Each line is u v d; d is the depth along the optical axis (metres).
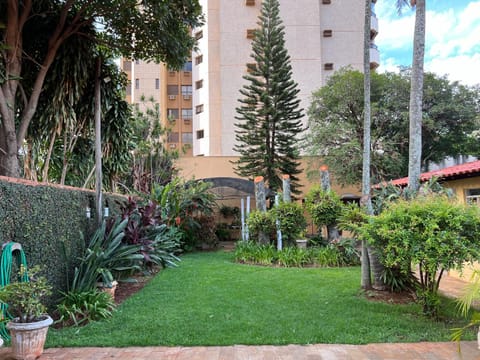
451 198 4.64
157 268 7.80
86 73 6.30
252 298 5.00
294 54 22.23
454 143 16.02
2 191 3.53
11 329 3.03
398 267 4.98
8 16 5.47
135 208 7.37
